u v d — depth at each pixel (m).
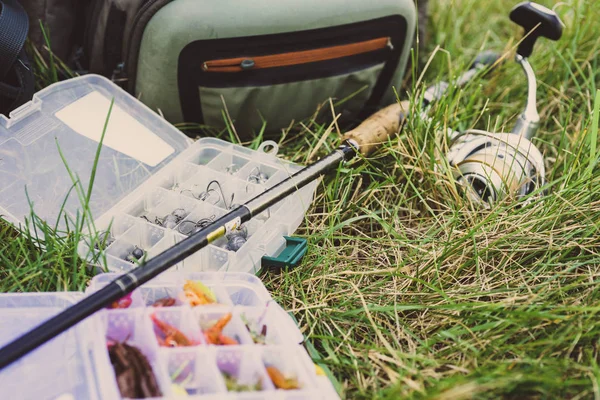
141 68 0.65
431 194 0.65
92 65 0.67
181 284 0.54
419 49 0.76
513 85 0.76
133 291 0.53
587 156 0.64
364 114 0.74
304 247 0.60
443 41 0.81
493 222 0.61
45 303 0.53
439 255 0.60
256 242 0.59
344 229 0.64
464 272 0.60
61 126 0.62
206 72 0.65
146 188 0.62
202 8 0.63
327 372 0.53
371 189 0.65
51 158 0.61
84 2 0.68
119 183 0.62
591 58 0.75
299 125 0.71
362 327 0.57
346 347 0.55
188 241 0.54
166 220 0.60
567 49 0.74
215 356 0.50
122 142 0.63
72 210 0.60
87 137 0.63
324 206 0.64
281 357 0.51
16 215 0.58
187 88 0.66
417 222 0.65
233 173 0.64
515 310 0.55
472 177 0.63
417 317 0.57
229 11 0.64
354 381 0.53
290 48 0.66
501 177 0.62
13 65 0.62
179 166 0.64
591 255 0.58
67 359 0.51
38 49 0.68
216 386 0.49
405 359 0.54
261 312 0.53
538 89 0.76
